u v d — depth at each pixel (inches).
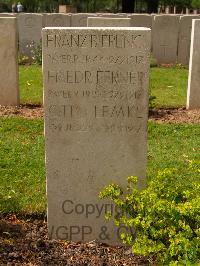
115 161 90.0
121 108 87.4
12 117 173.9
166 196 79.9
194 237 71.0
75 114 87.7
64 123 88.0
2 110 183.6
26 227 98.2
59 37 84.3
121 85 86.4
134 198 80.1
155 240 75.0
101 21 212.8
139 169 90.4
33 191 112.7
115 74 86.0
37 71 280.7
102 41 84.5
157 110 192.7
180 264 66.4
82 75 86.0
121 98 87.0
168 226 73.9
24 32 327.9
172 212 73.2
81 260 87.1
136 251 72.7
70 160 90.1
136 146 89.3
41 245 91.4
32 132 159.3
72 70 85.7
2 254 86.8
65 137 88.8
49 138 88.9
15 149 141.3
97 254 89.6
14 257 86.4
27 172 124.3
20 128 162.4
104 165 90.3
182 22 328.2
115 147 89.3
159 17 327.6
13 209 103.5
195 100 193.6
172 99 216.2
